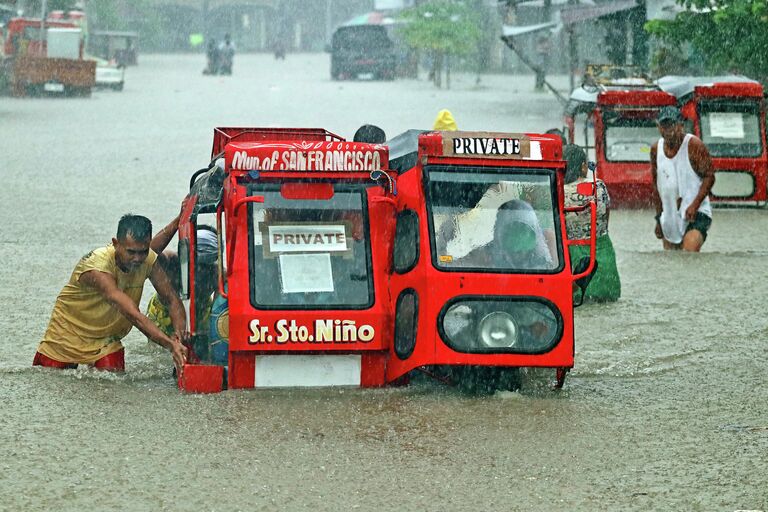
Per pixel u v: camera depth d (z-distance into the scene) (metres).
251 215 10.20
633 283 15.80
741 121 24.47
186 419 9.35
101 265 10.42
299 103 49.25
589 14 38.69
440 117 18.89
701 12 28.31
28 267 16.17
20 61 52.31
